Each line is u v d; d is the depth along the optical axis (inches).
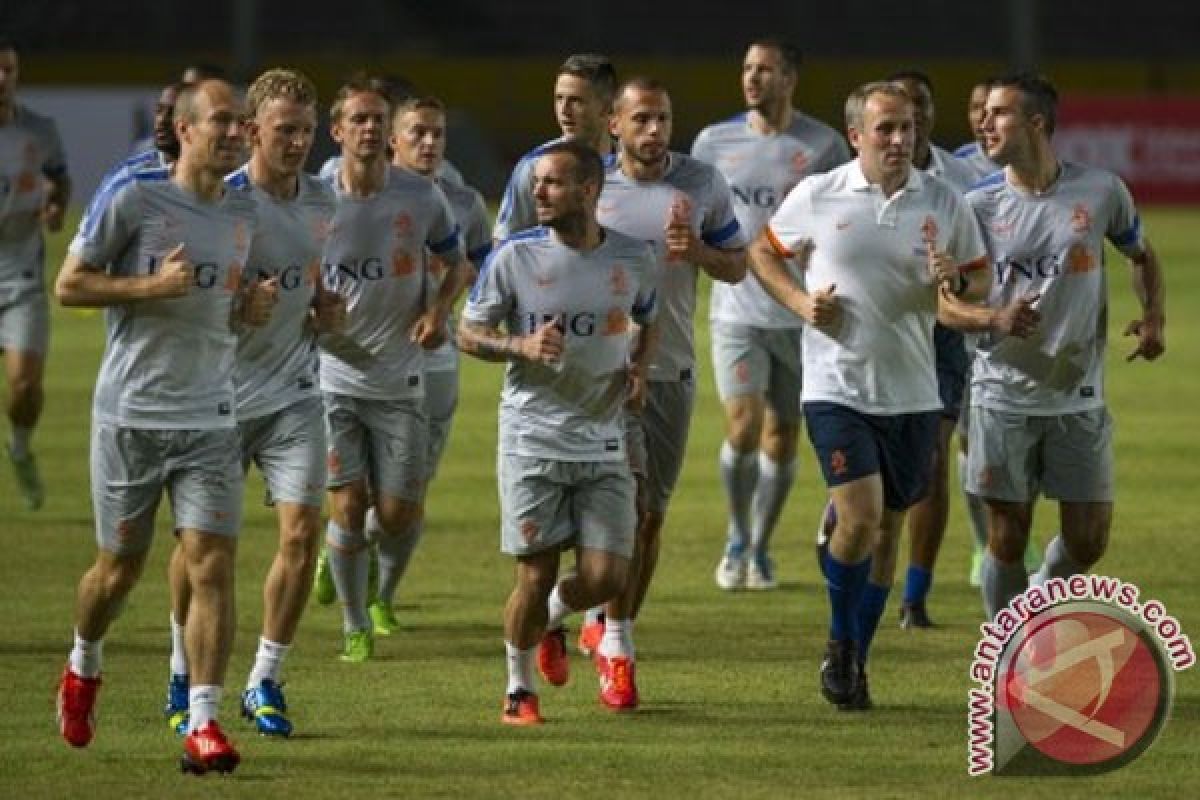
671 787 1138.0
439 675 1438.2
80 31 6245.1
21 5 6235.2
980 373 1413.6
